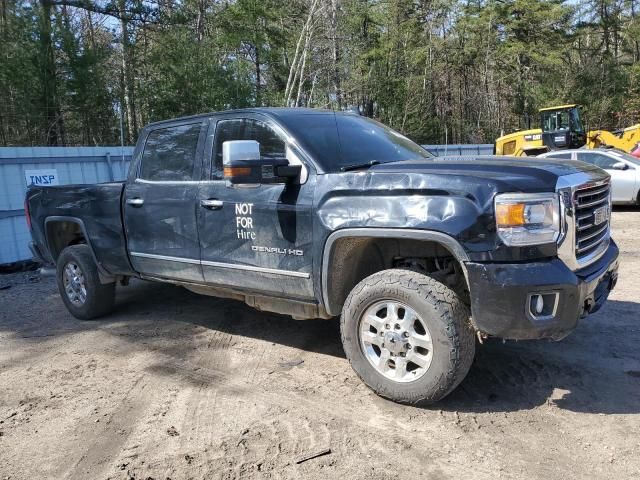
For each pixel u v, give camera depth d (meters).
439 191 3.56
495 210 3.40
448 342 3.54
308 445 3.41
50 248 6.54
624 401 3.84
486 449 3.31
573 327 3.54
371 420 3.69
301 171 4.18
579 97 44.84
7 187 9.77
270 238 4.29
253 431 3.61
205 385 4.35
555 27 49.66
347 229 3.83
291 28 32.72
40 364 4.97
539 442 3.37
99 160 11.57
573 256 3.58
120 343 5.41
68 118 24.11
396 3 37.06
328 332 5.46
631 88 47.53
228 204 4.54
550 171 3.64
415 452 3.30
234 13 31.59
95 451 3.46
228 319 6.01
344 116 4.99
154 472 3.20
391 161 4.47
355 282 4.21
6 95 21.16
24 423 3.87
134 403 4.09
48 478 3.21
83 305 6.16
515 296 3.37
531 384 4.12
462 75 46.47
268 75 35.72
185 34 26.61
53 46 22.00
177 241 5.01
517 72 46.88
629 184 13.41
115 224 5.60
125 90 25.98
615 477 3.02
